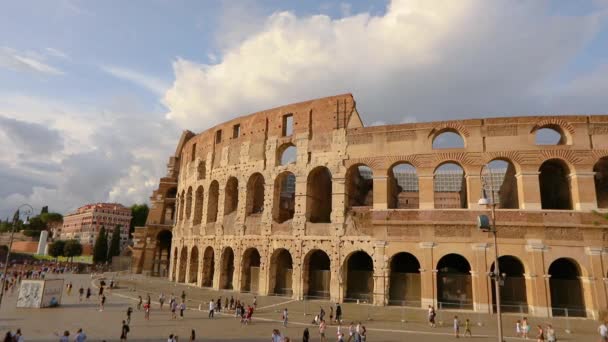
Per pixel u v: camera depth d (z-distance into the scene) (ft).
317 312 160.15
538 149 161.99
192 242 247.09
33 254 526.57
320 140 194.80
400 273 171.12
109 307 180.65
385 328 135.13
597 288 147.13
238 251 209.67
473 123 169.78
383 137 181.06
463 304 160.56
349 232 177.37
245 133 225.15
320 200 212.23
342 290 173.99
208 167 245.86
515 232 156.76
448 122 172.14
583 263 150.82
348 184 190.80
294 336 125.80
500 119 167.73
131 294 220.84
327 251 180.55
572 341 119.55
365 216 177.99
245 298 188.14
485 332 129.59
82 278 312.29
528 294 152.76
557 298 156.46
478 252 157.58
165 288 231.50
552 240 153.79
